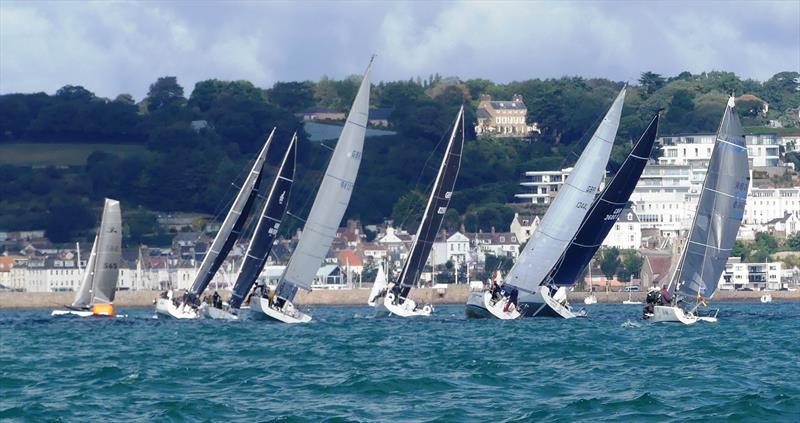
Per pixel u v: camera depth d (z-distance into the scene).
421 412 136.12
